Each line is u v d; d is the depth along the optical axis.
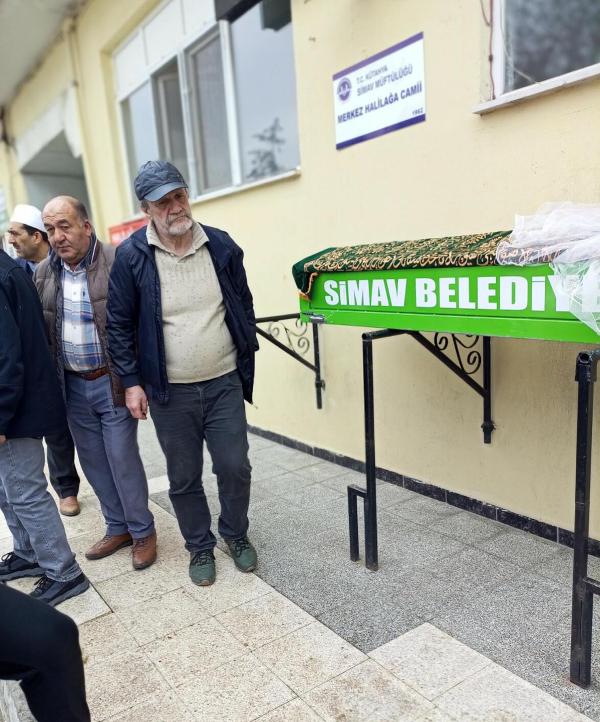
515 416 2.59
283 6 3.62
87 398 2.52
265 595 2.28
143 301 2.21
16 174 8.84
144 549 2.57
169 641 2.04
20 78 7.53
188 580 2.44
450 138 2.64
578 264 1.47
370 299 2.15
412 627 2.02
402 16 2.75
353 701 1.71
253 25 3.93
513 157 2.41
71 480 3.18
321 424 3.79
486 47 2.46
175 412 2.31
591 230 1.50
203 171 4.77
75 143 6.61
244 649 1.97
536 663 1.81
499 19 2.44
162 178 2.06
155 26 4.90
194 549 2.46
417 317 1.97
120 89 5.67
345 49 3.07
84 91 6.15
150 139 5.46
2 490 2.45
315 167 3.43
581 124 2.17
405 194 2.90
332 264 2.28
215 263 2.28
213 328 2.29
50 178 8.91
